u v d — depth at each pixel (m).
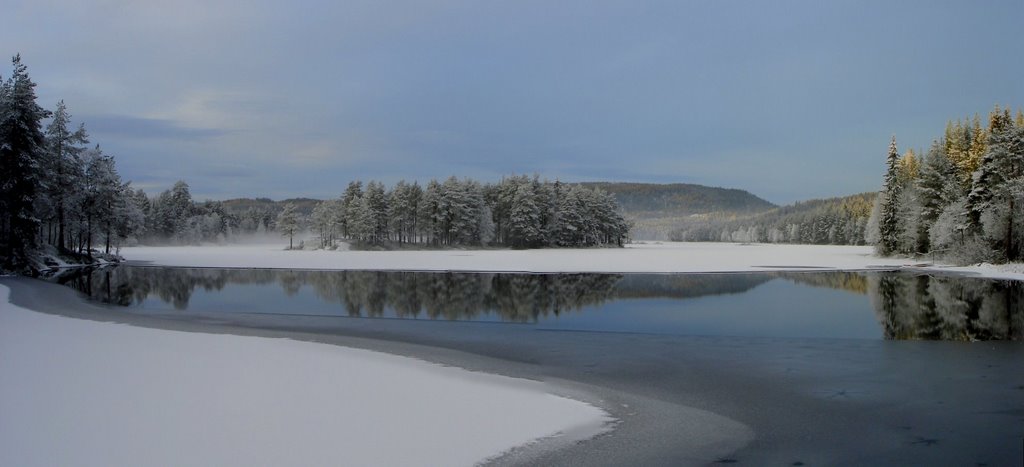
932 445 9.22
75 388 10.91
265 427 9.03
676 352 16.31
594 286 34.84
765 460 8.60
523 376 13.37
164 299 29.14
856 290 32.56
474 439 8.95
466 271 45.56
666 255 72.38
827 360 15.28
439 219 99.56
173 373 12.30
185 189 138.62
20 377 11.69
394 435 8.94
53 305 25.19
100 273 45.66
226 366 13.14
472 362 14.86
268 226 171.75
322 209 110.50
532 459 8.39
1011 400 11.59
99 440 8.30
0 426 8.80
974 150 60.94
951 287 33.78
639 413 10.69
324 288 34.19
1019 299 28.27
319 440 8.57
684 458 8.63
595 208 113.44
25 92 43.53
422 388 11.74
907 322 21.84
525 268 48.09
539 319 22.78
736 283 36.47
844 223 147.62
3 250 43.78
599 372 13.91
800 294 30.78
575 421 10.05
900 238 64.19
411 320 22.20
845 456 8.78
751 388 12.50
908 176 72.50
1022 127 47.69
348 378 12.33
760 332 19.94
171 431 8.73
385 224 101.88
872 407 11.17
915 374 13.77
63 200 53.25
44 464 7.43
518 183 109.69
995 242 47.44
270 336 18.30
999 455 8.79
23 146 43.28
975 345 17.34
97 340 16.38
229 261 60.09
